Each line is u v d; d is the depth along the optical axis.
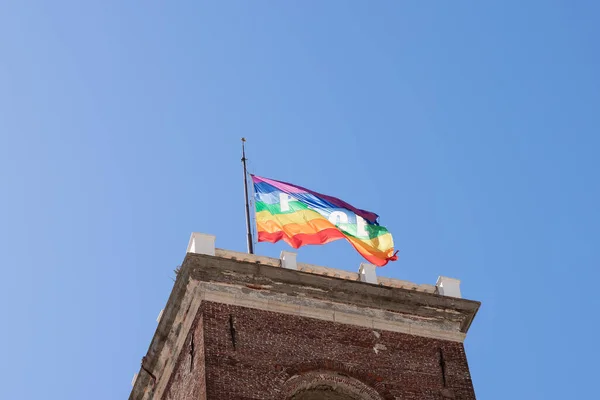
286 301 69.62
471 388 69.81
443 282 73.62
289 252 71.50
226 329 67.81
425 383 69.25
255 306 69.06
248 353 67.25
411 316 71.38
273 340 68.12
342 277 72.19
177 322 70.06
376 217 75.94
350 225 74.94
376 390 68.19
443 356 70.56
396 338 70.44
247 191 76.88
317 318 69.62
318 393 68.00
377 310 70.94
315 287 70.38
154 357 71.00
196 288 69.00
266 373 66.81
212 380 65.62
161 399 70.12
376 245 74.75
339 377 68.00
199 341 67.50
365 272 72.69
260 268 69.88
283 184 76.00
